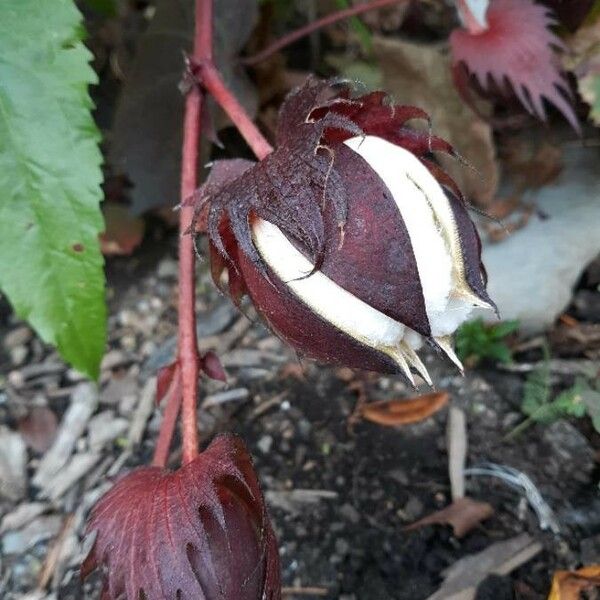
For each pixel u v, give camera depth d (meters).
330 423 0.17
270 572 0.11
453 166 0.19
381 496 0.16
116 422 0.18
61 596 0.16
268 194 0.10
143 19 0.24
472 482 0.16
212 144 0.20
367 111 0.10
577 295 0.19
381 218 0.09
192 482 0.10
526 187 0.19
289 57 0.23
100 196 0.13
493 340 0.18
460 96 0.18
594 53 0.17
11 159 0.13
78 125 0.13
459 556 0.15
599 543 0.15
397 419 0.17
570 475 0.16
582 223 0.19
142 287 0.21
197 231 0.11
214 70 0.14
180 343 0.13
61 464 0.18
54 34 0.13
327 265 0.09
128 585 0.10
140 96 0.19
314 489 0.16
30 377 0.19
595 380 0.17
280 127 0.11
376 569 0.15
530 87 0.15
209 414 0.18
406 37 0.22
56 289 0.13
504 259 0.18
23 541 0.16
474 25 0.16
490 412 0.17
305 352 0.10
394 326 0.10
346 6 0.20
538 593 0.14
